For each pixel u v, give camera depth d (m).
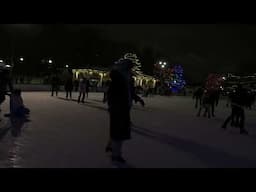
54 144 8.98
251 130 14.48
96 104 24.59
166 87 55.91
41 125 12.44
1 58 74.88
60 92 42.44
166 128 13.44
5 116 14.23
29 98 27.59
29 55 80.38
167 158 7.84
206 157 8.19
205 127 14.59
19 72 75.00
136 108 23.59
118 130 7.16
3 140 9.23
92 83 53.69
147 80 65.69
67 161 7.13
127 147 9.01
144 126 13.71
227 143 10.58
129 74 7.36
